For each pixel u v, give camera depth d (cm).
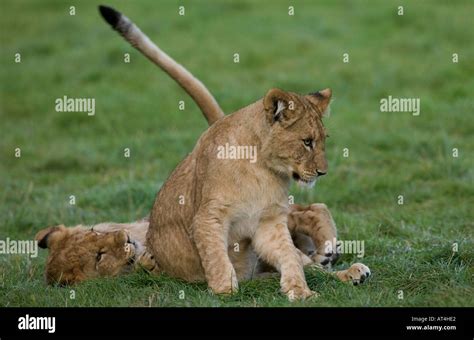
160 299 898
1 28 2755
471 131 1703
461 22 2402
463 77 2056
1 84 2245
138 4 2781
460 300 850
